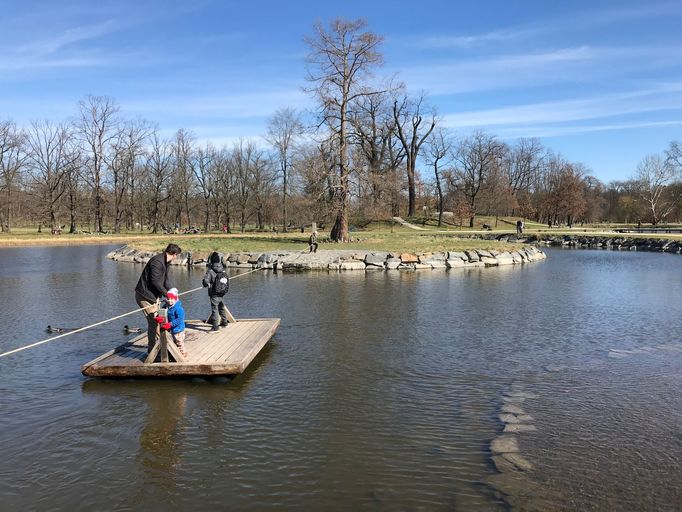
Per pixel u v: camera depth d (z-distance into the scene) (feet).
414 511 14.82
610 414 21.81
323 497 15.56
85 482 16.49
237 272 77.56
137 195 226.99
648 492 15.78
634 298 52.26
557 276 72.23
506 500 15.35
